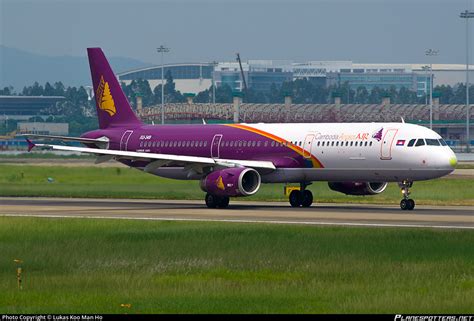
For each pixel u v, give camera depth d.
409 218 140.75
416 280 86.25
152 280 88.56
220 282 86.88
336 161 165.50
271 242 110.25
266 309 75.25
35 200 193.75
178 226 130.12
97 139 198.25
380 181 164.12
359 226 126.94
